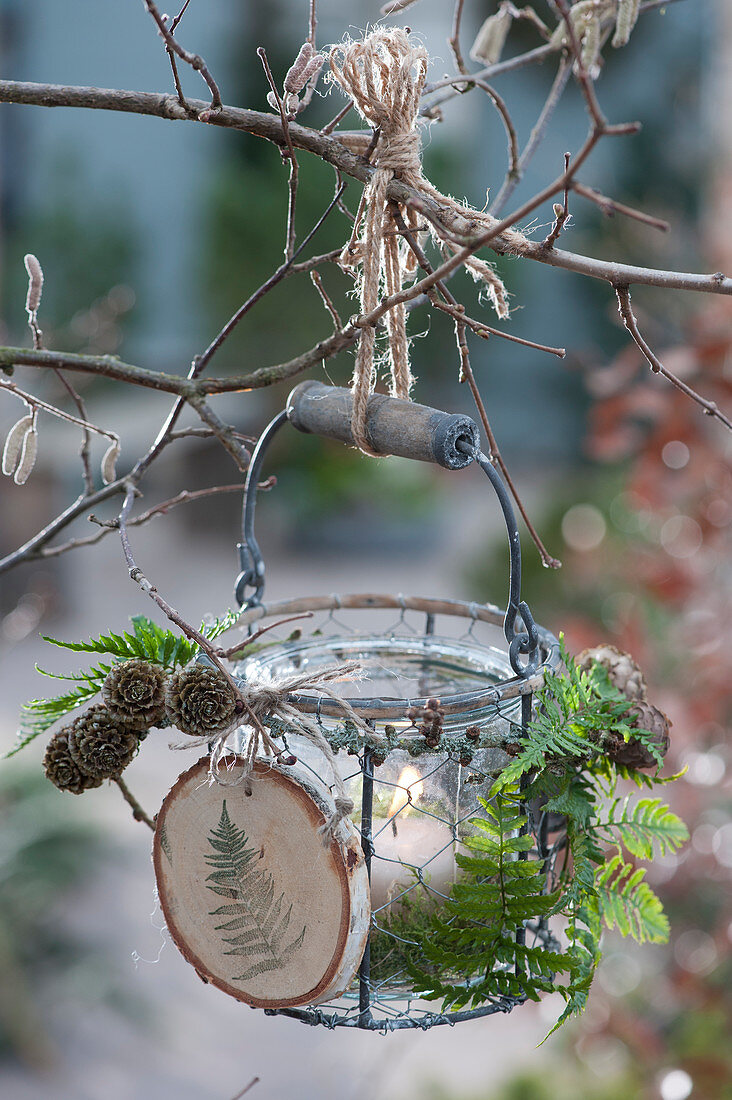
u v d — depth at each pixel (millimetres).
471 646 1118
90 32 6688
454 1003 1003
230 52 6562
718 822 1766
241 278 5945
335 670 970
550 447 8766
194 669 966
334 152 1018
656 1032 1883
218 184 5973
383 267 1045
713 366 1699
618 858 1051
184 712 958
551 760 1009
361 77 993
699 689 1813
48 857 2715
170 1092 2449
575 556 2816
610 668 1051
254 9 6496
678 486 1768
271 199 5914
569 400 8680
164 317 6938
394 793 993
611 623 2174
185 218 6844
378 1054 2496
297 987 966
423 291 963
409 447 1006
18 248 5902
